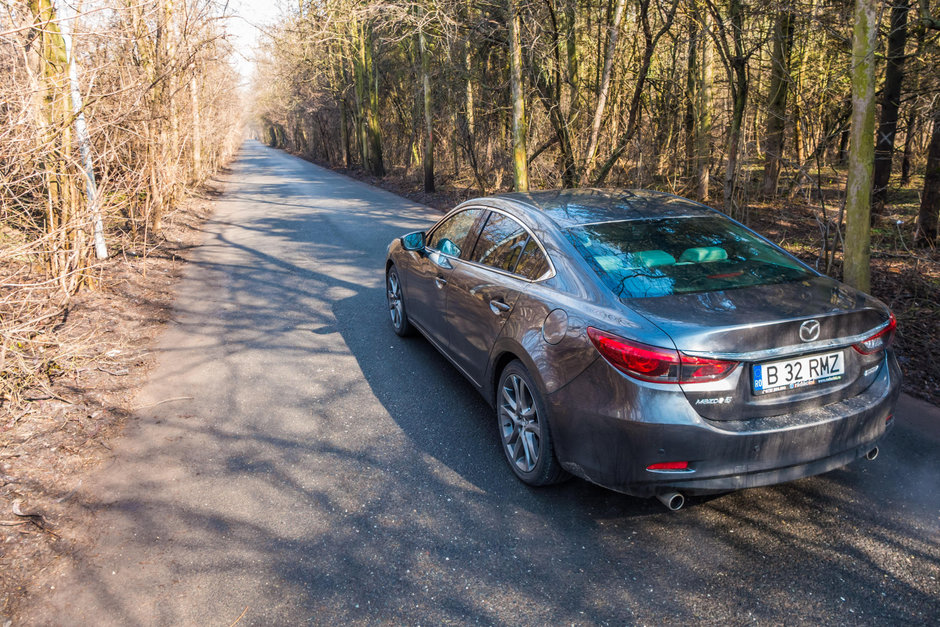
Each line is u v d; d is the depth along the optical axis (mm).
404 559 2717
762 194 13906
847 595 2402
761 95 12602
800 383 2611
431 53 19000
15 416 4152
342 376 4883
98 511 3125
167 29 11391
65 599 2512
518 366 3246
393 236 11711
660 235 3332
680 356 2453
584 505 3084
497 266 3770
